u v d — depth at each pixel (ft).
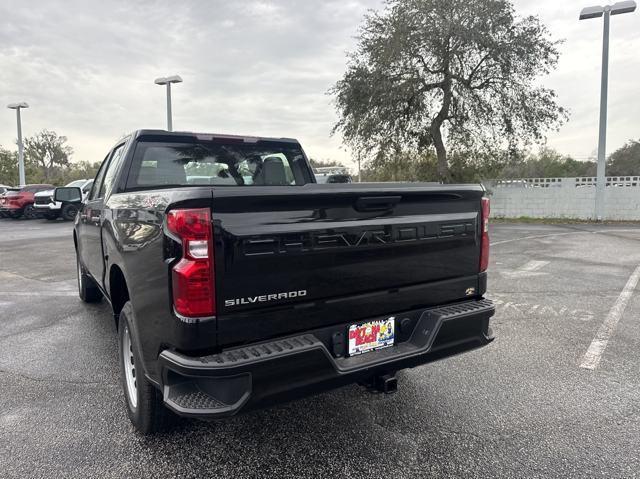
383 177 76.28
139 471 8.80
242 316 7.66
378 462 9.08
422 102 64.85
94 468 8.90
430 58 63.41
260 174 15.44
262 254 7.68
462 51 61.41
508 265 30.63
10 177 163.32
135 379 10.20
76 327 18.03
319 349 8.00
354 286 8.82
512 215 70.85
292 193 7.83
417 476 8.64
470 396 11.92
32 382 12.91
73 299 22.70
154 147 13.32
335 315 8.68
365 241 8.82
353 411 11.16
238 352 7.57
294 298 8.12
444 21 60.34
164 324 7.84
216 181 14.55
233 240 7.43
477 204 10.75
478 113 64.80
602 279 26.03
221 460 9.16
